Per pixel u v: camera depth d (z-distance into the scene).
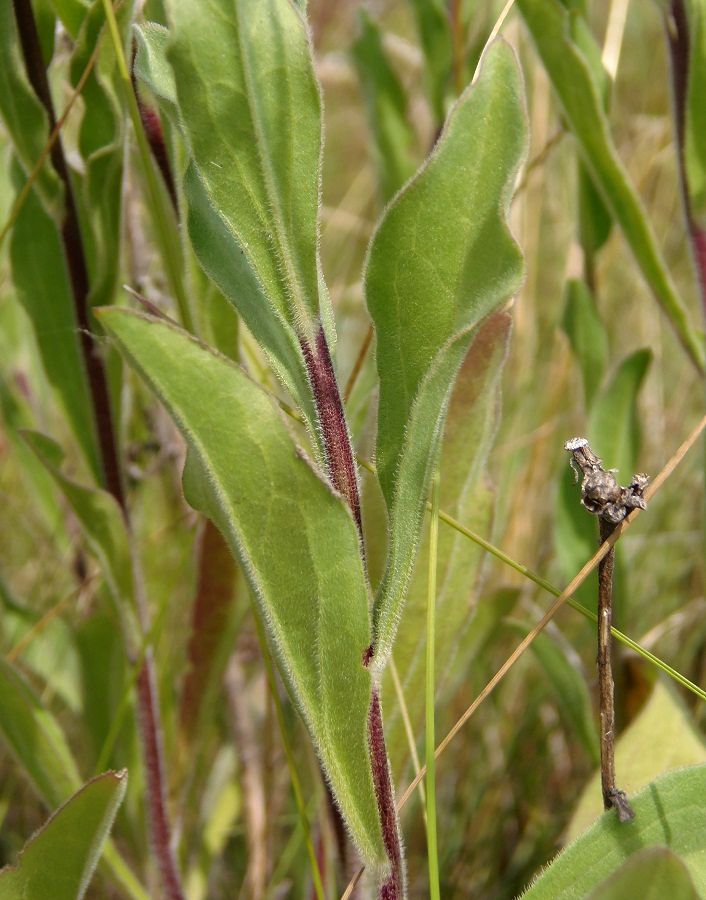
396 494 0.22
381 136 0.42
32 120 0.27
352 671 0.21
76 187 0.28
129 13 0.26
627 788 0.27
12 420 0.35
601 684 0.23
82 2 0.27
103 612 0.31
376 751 0.22
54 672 0.36
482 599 0.31
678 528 0.45
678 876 0.20
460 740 0.38
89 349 0.28
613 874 0.20
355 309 0.53
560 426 0.46
